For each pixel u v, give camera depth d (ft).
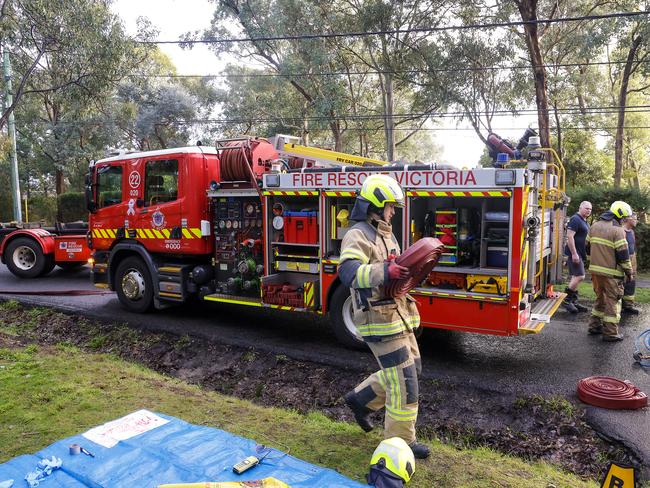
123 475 8.71
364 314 11.30
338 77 79.46
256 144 24.07
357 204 11.52
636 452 13.46
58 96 56.54
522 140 23.80
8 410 14.38
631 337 23.31
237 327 25.07
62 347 21.47
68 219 100.12
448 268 19.36
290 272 23.09
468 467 11.75
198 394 16.15
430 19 72.13
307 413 17.24
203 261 26.50
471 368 19.31
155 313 27.84
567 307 28.27
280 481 8.46
